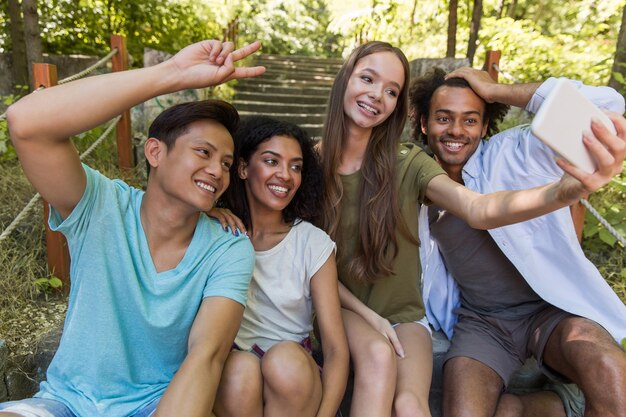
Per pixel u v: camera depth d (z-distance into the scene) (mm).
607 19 5711
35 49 3508
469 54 4387
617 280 2512
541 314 1816
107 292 1277
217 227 1387
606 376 1474
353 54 1709
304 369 1290
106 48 5469
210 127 1265
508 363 1791
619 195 2971
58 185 1194
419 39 6348
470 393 1637
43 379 1872
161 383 1341
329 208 1728
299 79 7660
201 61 1166
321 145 1824
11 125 1111
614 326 1697
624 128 979
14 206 2777
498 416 1721
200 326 1240
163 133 1269
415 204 1752
